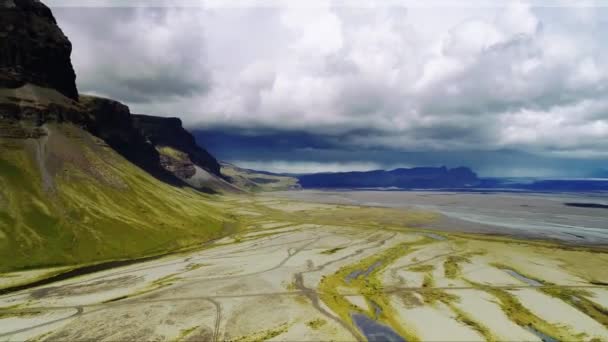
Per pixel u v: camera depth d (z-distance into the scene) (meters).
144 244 127.88
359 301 74.38
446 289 82.06
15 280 88.50
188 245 139.12
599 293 79.69
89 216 133.38
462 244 135.88
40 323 63.84
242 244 138.75
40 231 113.75
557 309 70.12
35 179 141.88
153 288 82.19
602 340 58.00
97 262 108.44
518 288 82.88
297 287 82.81
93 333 60.09
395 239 146.88
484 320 64.94
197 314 67.31
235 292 79.19
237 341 57.19
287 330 60.84
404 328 61.81
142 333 60.03
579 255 116.81
